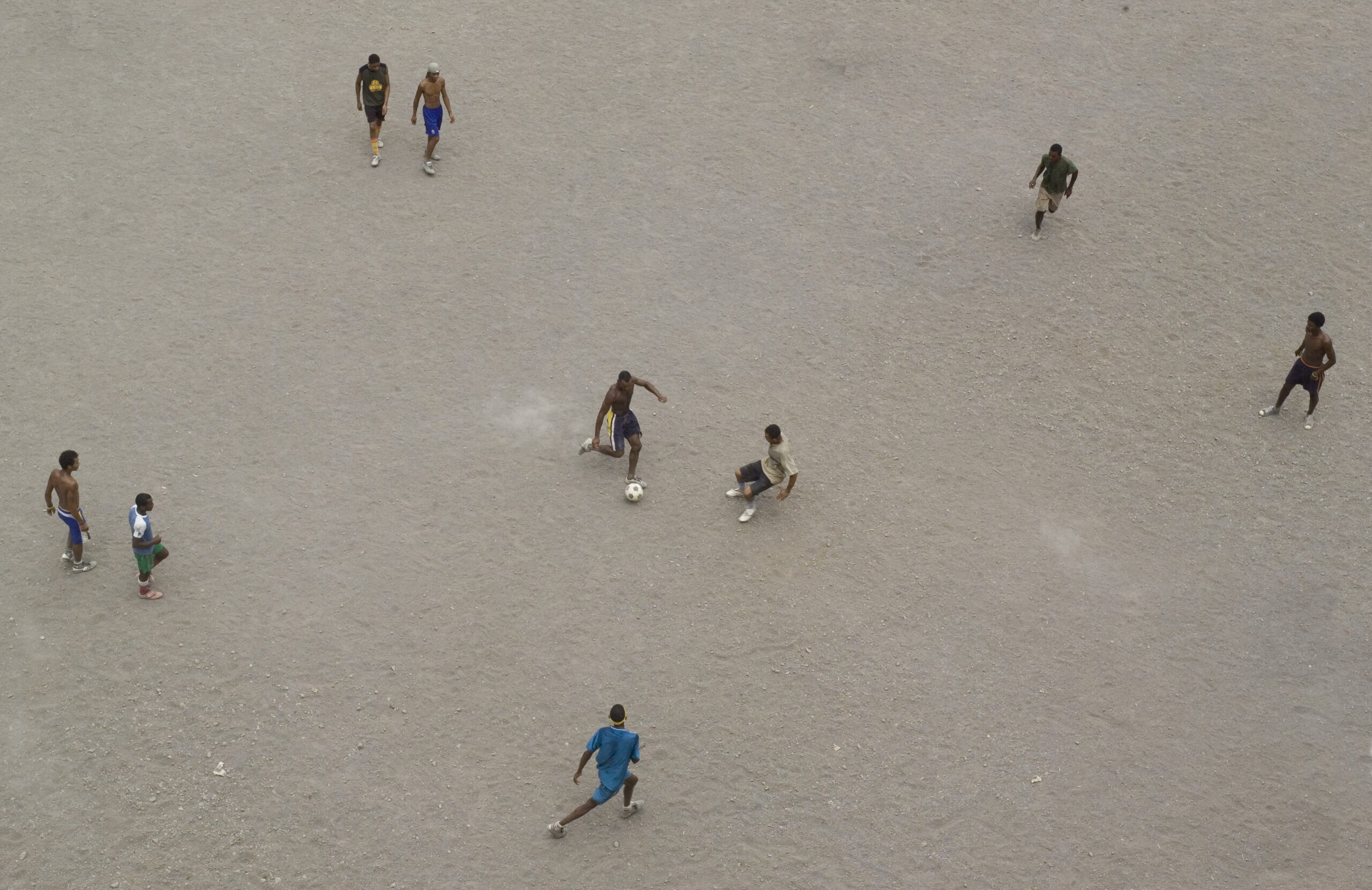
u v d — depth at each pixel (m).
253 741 13.80
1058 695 14.93
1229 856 13.42
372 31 26.48
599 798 12.78
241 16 26.84
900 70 25.95
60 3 26.77
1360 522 17.22
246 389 18.19
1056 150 20.47
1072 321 20.25
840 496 17.20
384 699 14.33
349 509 16.52
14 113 23.53
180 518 16.17
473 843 13.08
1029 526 16.98
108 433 17.28
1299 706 14.96
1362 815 13.86
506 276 20.56
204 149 22.95
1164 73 25.89
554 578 15.84
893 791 13.82
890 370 19.23
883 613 15.72
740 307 20.20
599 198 22.33
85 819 12.98
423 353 19.02
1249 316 20.39
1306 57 26.38
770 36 26.94
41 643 14.58
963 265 21.23
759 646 15.22
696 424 18.08
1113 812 13.77
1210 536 17.00
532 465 17.36
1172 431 18.52
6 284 19.70
